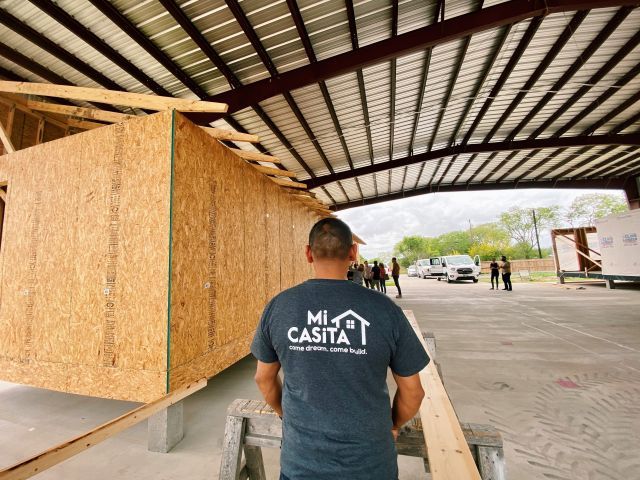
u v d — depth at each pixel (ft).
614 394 10.11
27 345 10.73
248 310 14.26
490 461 4.34
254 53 17.90
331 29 17.22
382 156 40.06
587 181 53.31
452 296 40.27
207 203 11.36
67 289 10.39
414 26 18.30
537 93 27.63
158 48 16.38
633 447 7.31
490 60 22.61
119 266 9.73
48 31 14.43
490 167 47.78
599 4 16.25
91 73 17.10
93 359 9.64
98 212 10.30
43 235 11.10
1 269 11.62
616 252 37.68
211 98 20.61
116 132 10.43
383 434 2.97
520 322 22.24
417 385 3.25
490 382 11.48
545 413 9.04
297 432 3.02
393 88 23.90
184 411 10.18
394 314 3.15
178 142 9.86
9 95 14.58
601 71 24.31
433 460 3.67
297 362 3.15
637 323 20.17
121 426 5.78
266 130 27.81
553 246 51.96
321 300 3.26
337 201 60.59
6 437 8.78
